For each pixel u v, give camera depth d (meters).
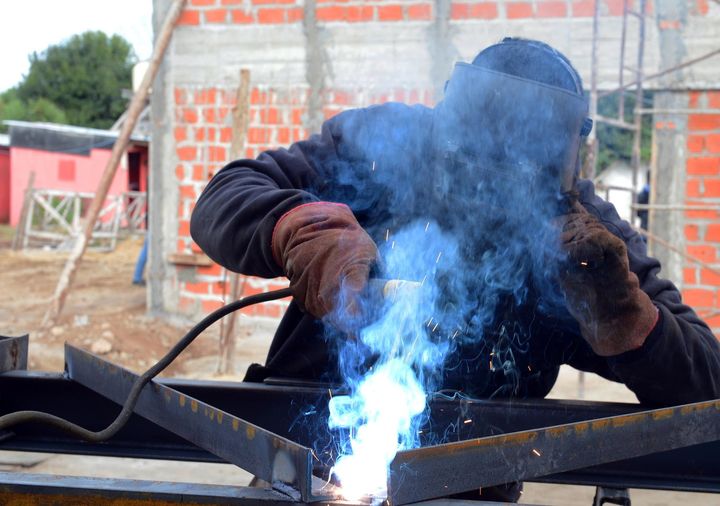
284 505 0.97
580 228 1.28
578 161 1.51
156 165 7.62
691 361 1.43
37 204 21.73
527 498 3.52
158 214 7.64
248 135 7.40
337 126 1.76
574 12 6.69
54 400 1.54
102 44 35.41
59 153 22.09
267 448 1.03
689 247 6.66
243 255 1.41
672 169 6.67
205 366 6.16
